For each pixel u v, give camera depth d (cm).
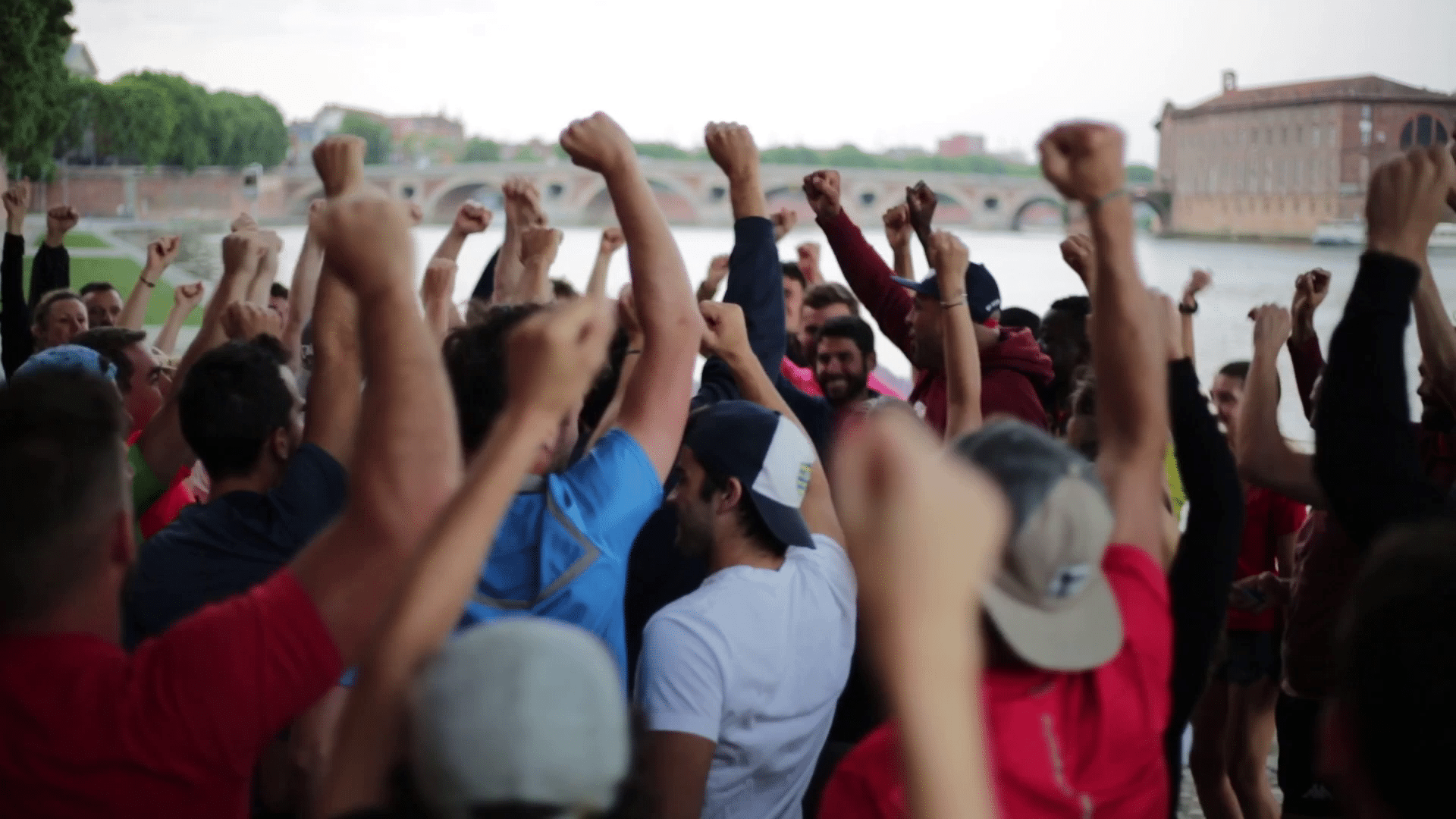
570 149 243
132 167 8400
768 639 236
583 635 114
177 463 349
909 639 84
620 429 246
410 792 110
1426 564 119
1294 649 378
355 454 149
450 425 152
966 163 11975
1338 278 4738
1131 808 159
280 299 795
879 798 153
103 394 152
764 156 11744
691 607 236
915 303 475
